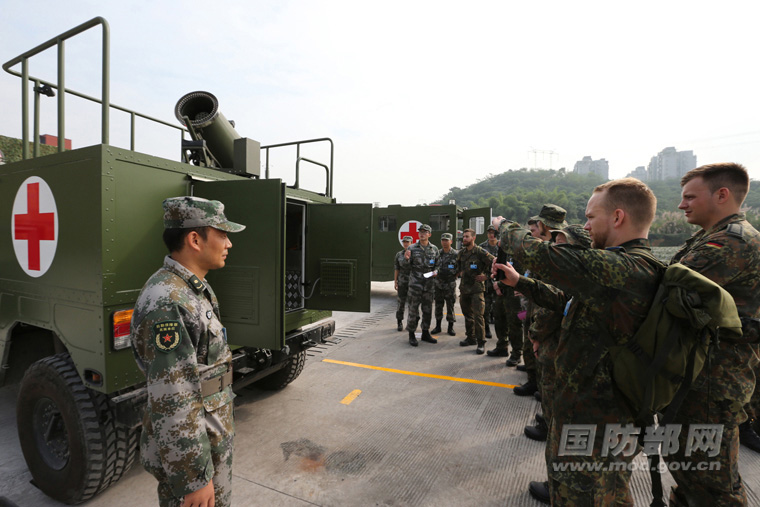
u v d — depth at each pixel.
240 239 2.76
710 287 1.26
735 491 1.69
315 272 3.98
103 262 2.24
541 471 2.80
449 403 3.96
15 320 2.81
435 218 11.07
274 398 4.07
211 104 3.76
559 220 3.08
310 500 2.47
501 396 4.14
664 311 1.33
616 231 1.58
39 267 2.61
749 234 1.79
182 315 1.43
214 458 1.53
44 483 2.48
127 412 2.29
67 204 2.42
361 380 4.60
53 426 2.47
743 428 3.03
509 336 5.07
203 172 2.97
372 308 9.41
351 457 2.96
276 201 2.64
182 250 1.58
